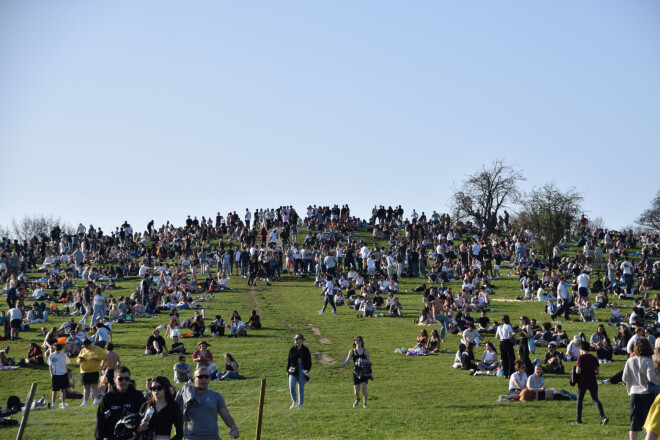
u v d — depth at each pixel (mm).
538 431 19172
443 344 40469
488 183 106500
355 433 19531
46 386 32312
